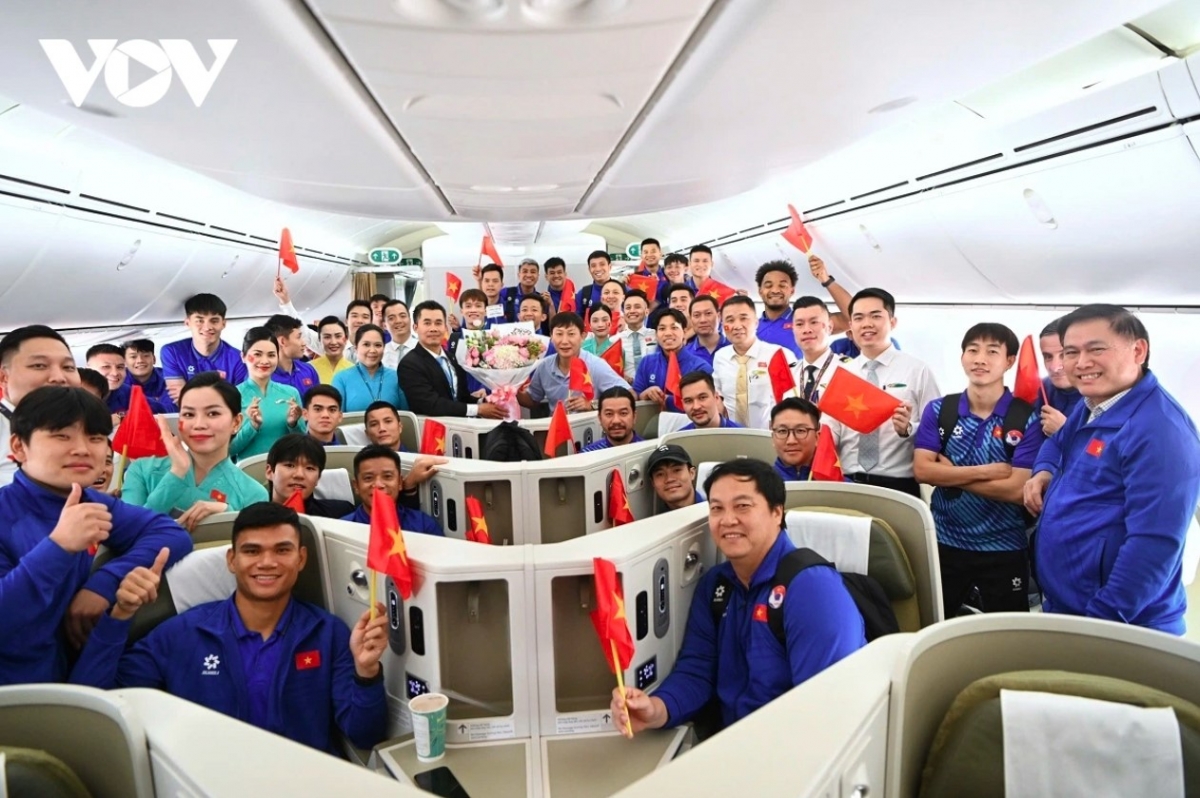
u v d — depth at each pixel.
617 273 15.35
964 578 2.97
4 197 4.29
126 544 1.93
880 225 5.82
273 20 1.33
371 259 14.30
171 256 6.84
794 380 3.91
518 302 7.86
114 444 2.44
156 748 1.13
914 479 3.31
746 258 9.96
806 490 2.42
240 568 1.84
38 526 1.76
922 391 3.34
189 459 2.59
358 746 1.88
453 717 1.77
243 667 1.85
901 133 4.80
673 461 2.84
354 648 1.79
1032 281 4.84
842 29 1.47
